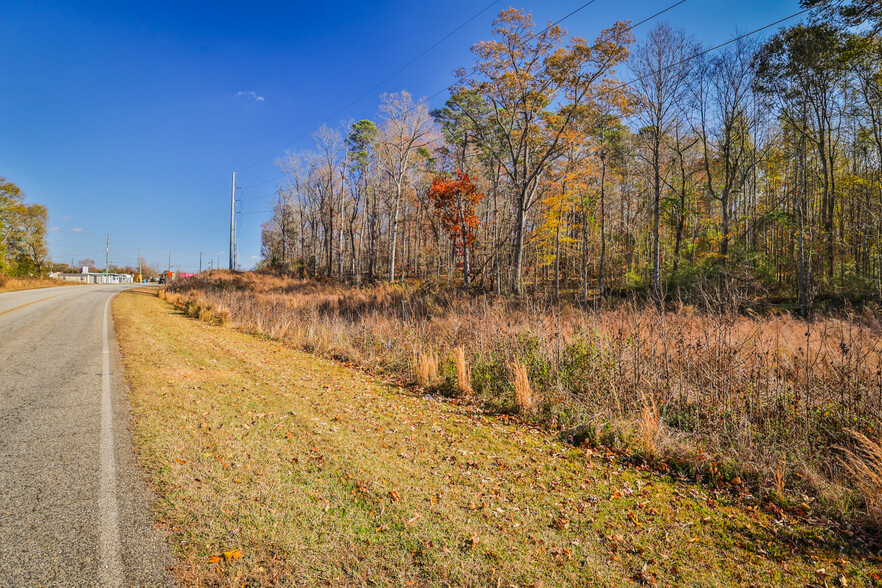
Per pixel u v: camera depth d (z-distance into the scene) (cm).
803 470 425
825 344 685
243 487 324
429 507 324
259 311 1653
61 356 759
